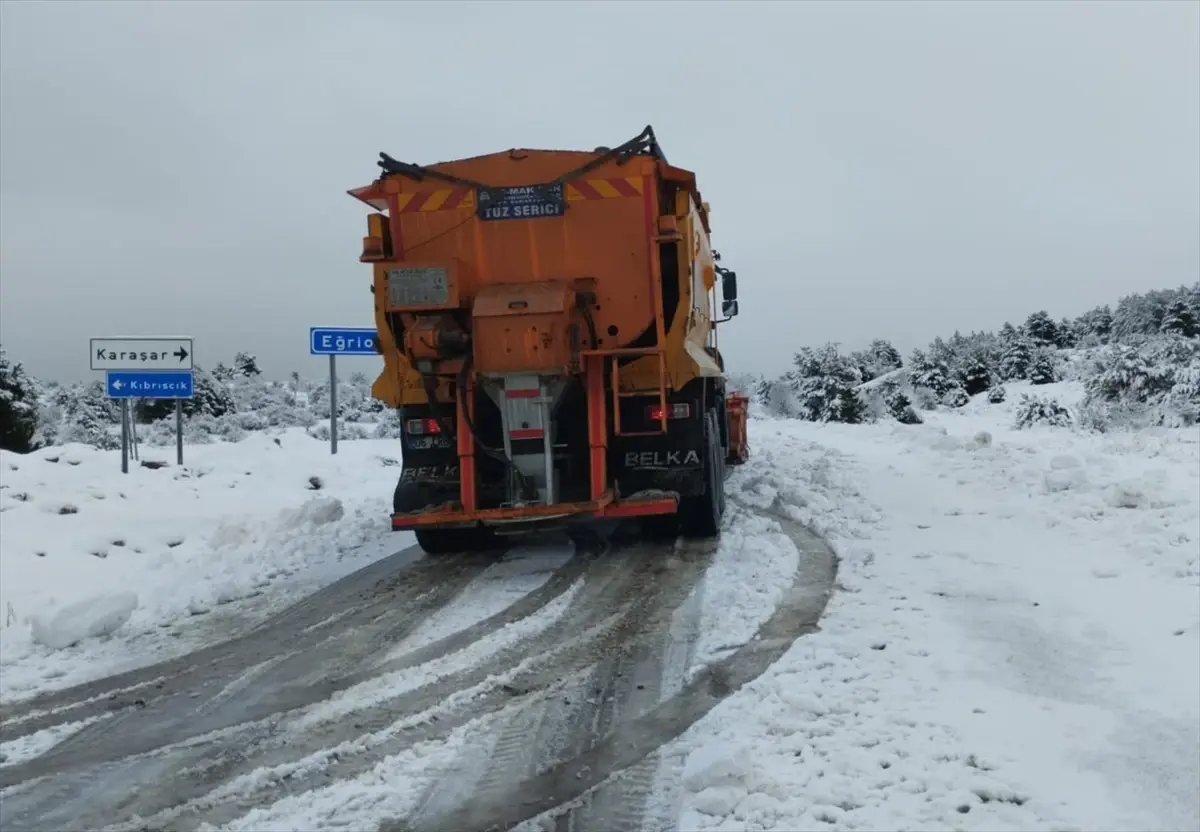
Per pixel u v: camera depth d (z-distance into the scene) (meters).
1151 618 5.32
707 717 4.38
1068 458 10.13
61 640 6.24
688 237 7.79
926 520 8.50
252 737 4.54
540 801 3.74
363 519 10.71
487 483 8.09
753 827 3.38
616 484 8.00
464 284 7.74
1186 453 11.41
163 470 14.07
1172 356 19.94
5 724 4.89
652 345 7.73
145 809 3.85
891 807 3.43
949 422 23.12
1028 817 3.32
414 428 8.24
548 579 7.45
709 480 8.11
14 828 3.74
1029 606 5.68
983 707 4.23
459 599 6.97
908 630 5.33
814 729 4.07
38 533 9.70
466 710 4.73
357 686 5.17
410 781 3.96
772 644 5.34
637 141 7.38
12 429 19.75
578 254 7.60
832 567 7.00
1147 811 3.33
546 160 7.55
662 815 3.56
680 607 6.30
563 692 4.90
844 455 14.10
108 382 13.82
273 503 12.28
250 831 3.61
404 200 7.72
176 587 7.75
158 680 5.50
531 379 7.41
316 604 7.12
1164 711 4.11
